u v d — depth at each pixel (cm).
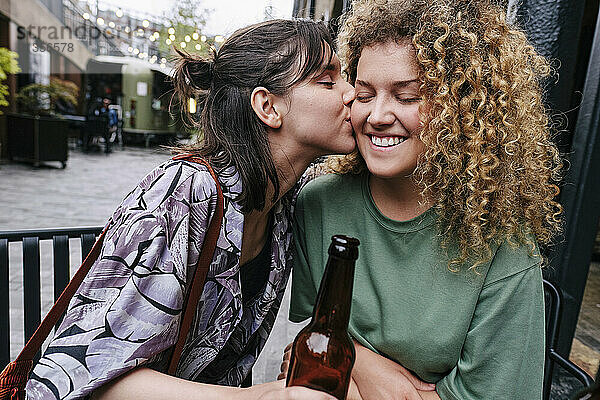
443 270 81
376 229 88
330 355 57
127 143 1501
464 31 73
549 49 141
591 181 155
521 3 142
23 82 1291
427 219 82
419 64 74
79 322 67
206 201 76
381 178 86
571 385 166
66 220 492
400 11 74
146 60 1543
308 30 81
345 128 82
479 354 79
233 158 80
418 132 76
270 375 200
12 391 74
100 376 65
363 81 78
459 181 77
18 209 530
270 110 80
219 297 81
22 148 882
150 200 72
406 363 86
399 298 84
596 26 150
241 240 80
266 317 96
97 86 1686
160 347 70
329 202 95
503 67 75
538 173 83
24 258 119
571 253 160
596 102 151
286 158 83
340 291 55
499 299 78
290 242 97
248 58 80
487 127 74
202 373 91
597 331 246
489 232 78
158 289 69
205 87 87
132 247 69
